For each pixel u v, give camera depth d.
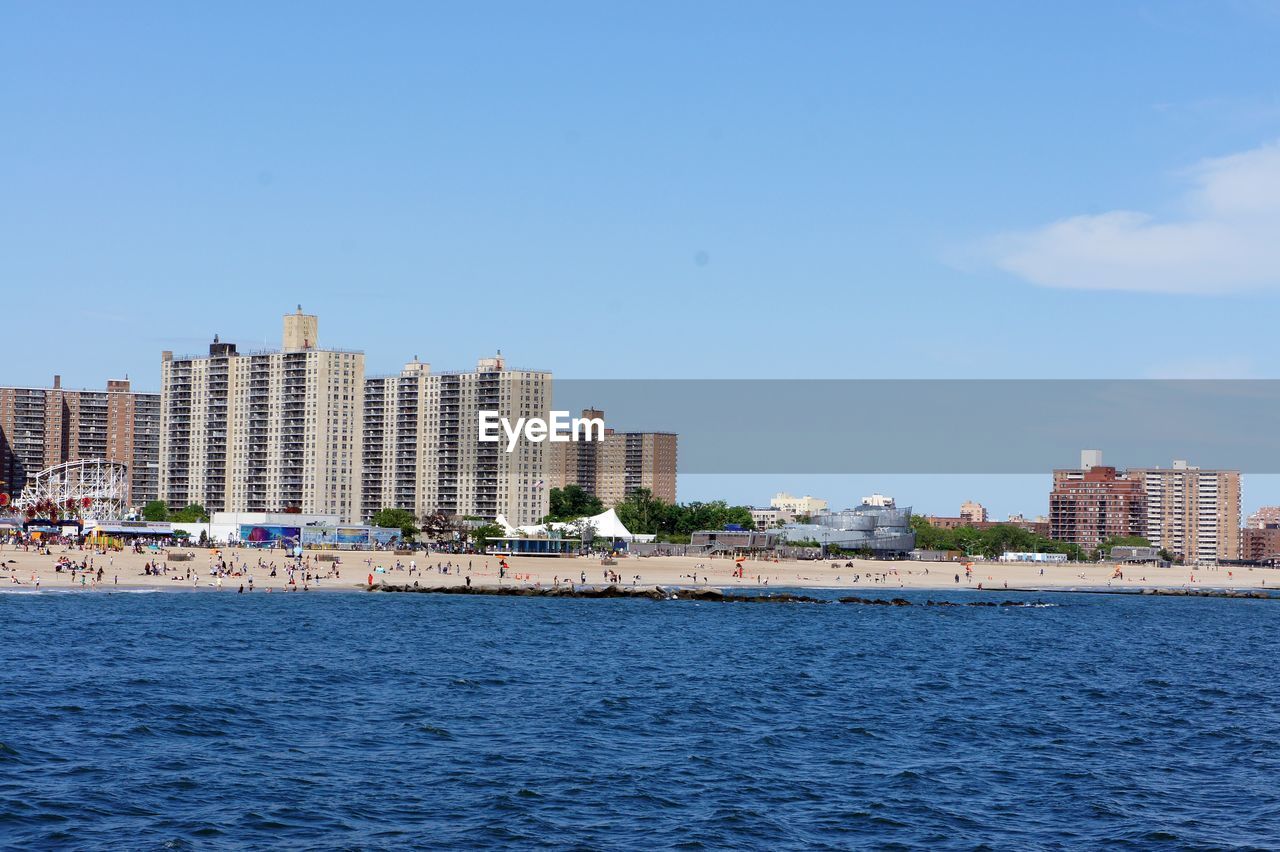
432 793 63.62
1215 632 194.38
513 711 90.62
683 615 199.88
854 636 167.38
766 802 63.38
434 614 187.50
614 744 78.06
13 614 158.62
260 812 58.97
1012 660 139.00
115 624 150.38
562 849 54.62
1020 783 68.81
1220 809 63.28
